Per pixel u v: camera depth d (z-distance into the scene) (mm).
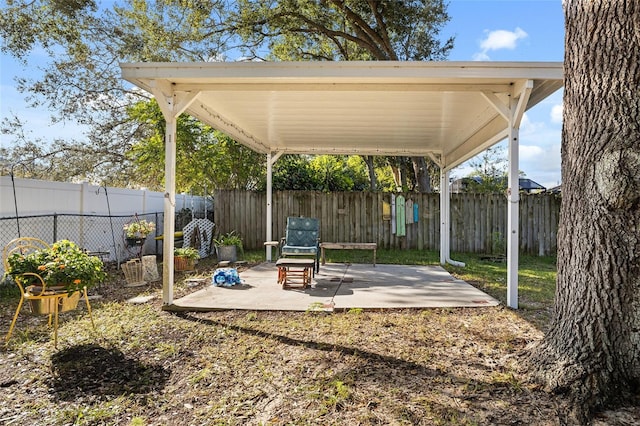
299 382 2543
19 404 2299
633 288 2211
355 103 5191
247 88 4309
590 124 2316
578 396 2180
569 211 2479
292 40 11508
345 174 12938
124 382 2582
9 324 3879
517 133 4305
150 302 4785
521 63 3854
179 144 10250
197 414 2178
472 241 9961
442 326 3713
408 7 9375
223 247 8109
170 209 4449
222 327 3738
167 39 9508
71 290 3275
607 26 2223
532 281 6160
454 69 3900
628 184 2148
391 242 10156
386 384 2480
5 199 5379
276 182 10828
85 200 6961
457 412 2133
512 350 3008
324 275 6578
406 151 8648
